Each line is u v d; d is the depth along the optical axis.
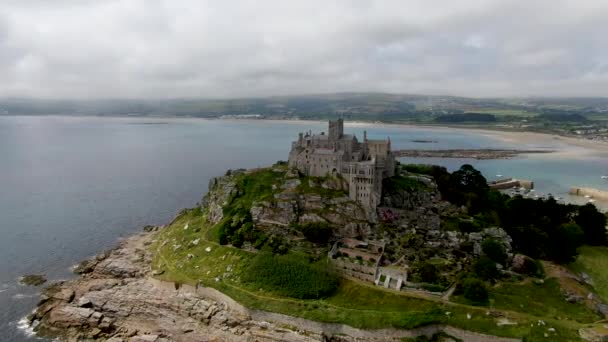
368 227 199.88
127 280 194.00
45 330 164.00
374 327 146.00
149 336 157.62
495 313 149.38
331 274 172.62
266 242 195.38
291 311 156.38
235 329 157.00
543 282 170.88
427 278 167.62
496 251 181.25
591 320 151.50
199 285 177.00
